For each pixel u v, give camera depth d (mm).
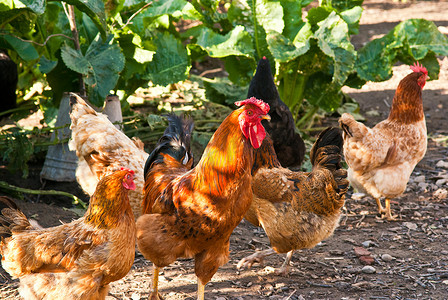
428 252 5246
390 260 5059
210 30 7547
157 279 4145
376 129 5883
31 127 7762
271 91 5906
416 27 7664
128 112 7762
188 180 3682
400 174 5742
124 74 6738
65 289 3484
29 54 6719
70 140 5633
